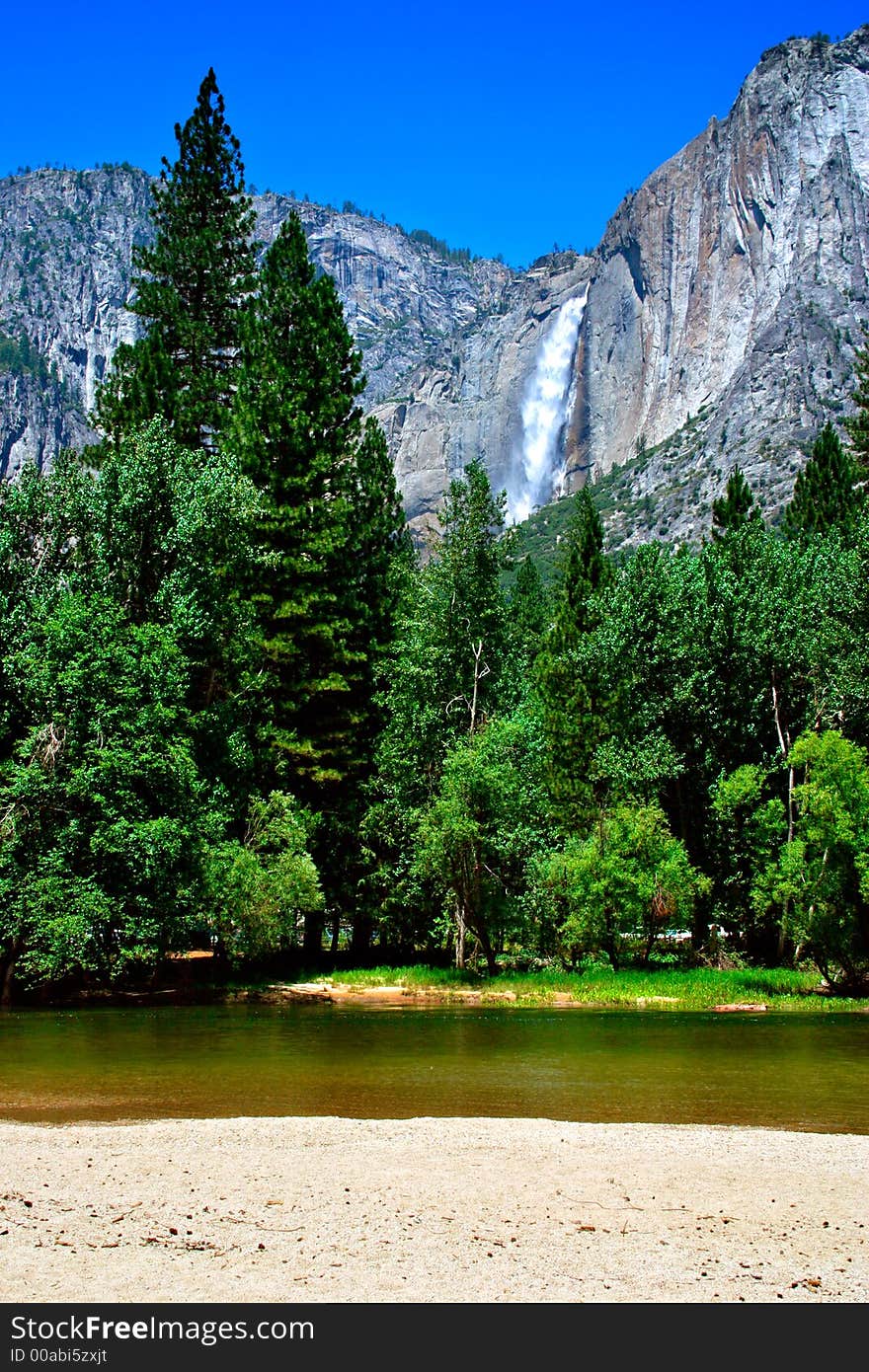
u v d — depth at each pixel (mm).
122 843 29875
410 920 42375
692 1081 18297
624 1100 16625
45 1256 8812
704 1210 10531
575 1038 23750
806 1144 13602
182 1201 10703
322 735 41500
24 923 29547
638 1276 8539
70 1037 23672
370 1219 10062
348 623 42125
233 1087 17578
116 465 36250
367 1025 26422
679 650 43469
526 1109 15836
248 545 39438
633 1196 11008
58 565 35844
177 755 31250
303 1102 16344
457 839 36562
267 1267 8586
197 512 35750
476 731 40438
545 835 40562
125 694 31000
